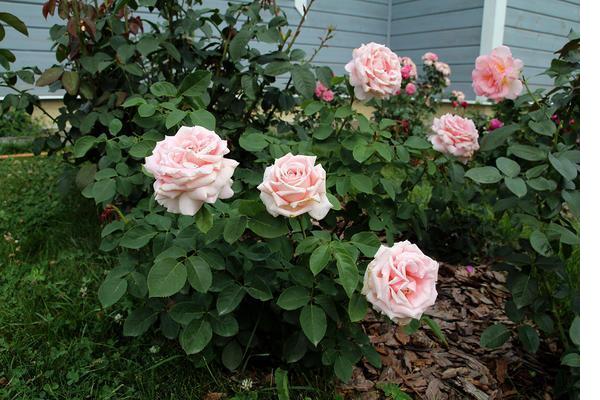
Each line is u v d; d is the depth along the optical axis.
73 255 2.26
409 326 1.36
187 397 1.47
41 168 3.61
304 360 1.52
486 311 2.08
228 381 1.52
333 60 6.30
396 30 6.81
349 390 1.55
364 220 1.92
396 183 2.14
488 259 2.54
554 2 6.27
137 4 2.52
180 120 1.44
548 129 1.61
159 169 1.06
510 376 1.67
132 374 1.55
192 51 2.44
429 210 2.43
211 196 1.09
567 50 1.81
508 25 5.73
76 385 1.52
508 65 1.88
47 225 2.67
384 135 1.67
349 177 1.62
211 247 1.38
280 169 1.11
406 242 1.17
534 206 1.56
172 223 1.58
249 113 2.52
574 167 1.41
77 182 2.14
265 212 1.23
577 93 1.81
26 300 1.90
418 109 4.62
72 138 2.53
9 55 2.22
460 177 2.05
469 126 1.98
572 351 1.48
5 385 1.52
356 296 1.22
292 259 1.61
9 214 2.71
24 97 2.35
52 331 1.73
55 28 2.38
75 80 2.12
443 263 2.48
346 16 6.31
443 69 4.68
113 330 1.78
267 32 2.12
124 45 2.10
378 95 1.63
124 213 2.10
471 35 5.86
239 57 2.10
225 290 1.34
